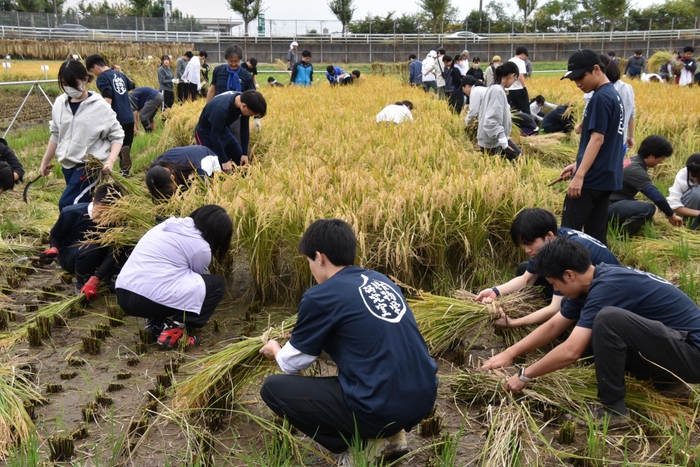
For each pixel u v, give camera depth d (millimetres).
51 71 26906
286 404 3201
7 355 4445
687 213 6781
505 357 3916
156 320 4793
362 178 5965
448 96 17797
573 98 15055
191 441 3473
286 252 5367
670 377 3574
